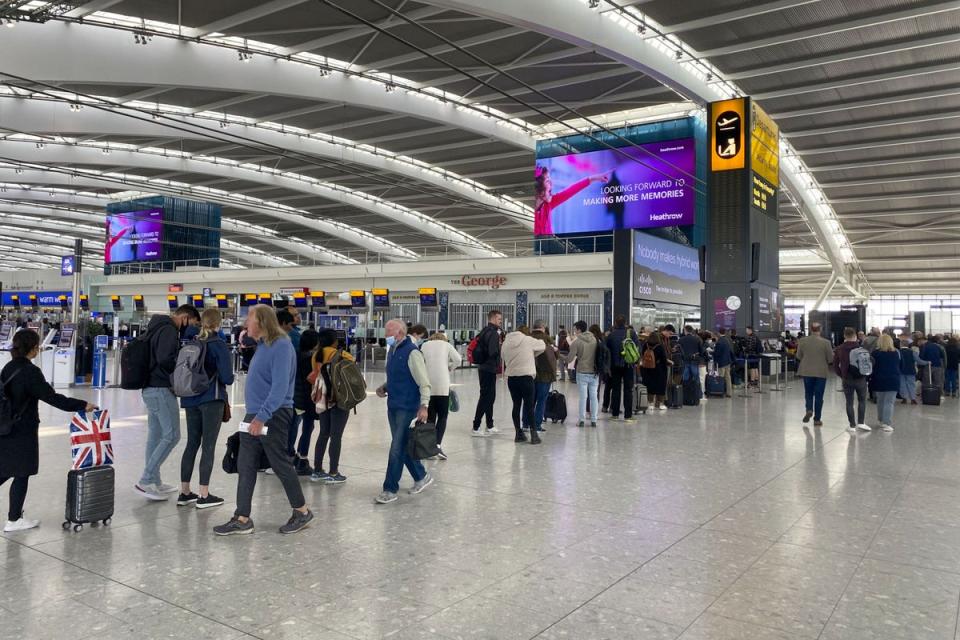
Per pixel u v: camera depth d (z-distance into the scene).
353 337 28.55
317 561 4.22
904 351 15.54
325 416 6.57
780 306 22.50
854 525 5.18
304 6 19.38
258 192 46.81
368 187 44.91
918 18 20.53
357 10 19.81
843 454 8.38
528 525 5.07
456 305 33.66
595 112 31.86
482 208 49.12
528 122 33.16
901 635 3.26
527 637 3.19
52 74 18.88
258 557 4.29
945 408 14.62
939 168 34.97
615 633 3.24
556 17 18.77
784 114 28.36
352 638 3.16
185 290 43.34
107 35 19.64
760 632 3.27
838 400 16.45
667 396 13.81
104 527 4.90
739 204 19.86
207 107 27.61
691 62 23.86
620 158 31.94
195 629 3.22
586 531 4.92
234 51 22.19
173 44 20.91
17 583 3.78
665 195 30.88
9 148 32.28
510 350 8.97
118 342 23.80
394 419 5.84
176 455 7.71
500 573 4.04
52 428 9.50
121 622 3.29
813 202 39.59
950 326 34.38
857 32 21.64
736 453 8.34
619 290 23.53
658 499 5.92
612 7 20.11
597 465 7.45
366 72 25.20
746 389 16.75
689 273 29.02
